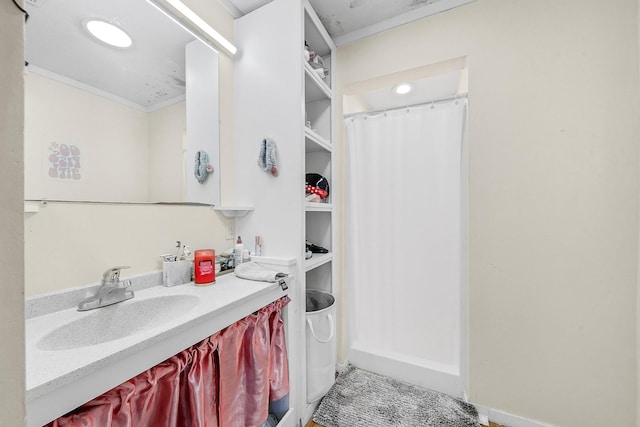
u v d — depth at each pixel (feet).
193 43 4.15
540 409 4.23
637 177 3.66
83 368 1.73
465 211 5.04
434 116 5.44
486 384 4.60
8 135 0.97
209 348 2.72
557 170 4.08
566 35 4.01
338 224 6.07
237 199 4.84
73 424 1.74
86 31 3.01
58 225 2.75
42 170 2.67
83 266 2.93
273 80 4.50
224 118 4.68
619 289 3.77
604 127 3.82
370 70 5.54
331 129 5.81
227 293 3.31
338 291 6.04
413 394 5.10
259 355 3.41
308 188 5.25
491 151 4.49
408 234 5.69
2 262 0.96
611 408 3.83
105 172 3.16
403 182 5.72
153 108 3.67
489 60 4.49
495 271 4.49
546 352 4.19
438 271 5.43
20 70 1.00
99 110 3.11
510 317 4.41
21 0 1.01
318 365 4.72
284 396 3.95
